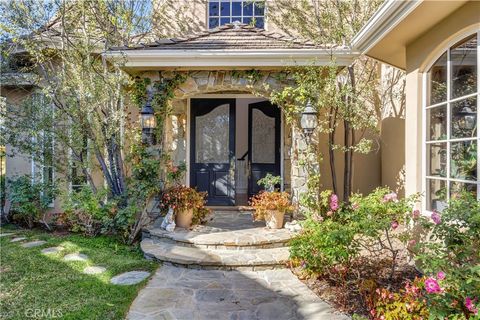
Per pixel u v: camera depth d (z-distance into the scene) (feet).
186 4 32.86
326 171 30.09
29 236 23.20
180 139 29.73
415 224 15.57
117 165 24.53
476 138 13.16
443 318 9.19
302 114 22.06
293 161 23.24
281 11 31.17
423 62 16.35
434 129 16.51
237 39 23.54
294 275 16.37
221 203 29.86
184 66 21.84
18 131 25.36
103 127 23.99
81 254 19.03
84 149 25.08
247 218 25.31
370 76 29.27
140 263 17.69
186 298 13.79
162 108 22.97
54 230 25.16
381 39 16.96
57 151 25.85
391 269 15.49
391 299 11.50
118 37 27.12
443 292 9.67
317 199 20.63
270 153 30.09
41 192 26.32
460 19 13.51
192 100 29.84
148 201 22.25
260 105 30.66
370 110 28.19
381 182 30.35
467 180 13.82
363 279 14.03
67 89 23.35
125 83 23.44
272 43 22.65
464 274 9.58
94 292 14.05
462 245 10.71
